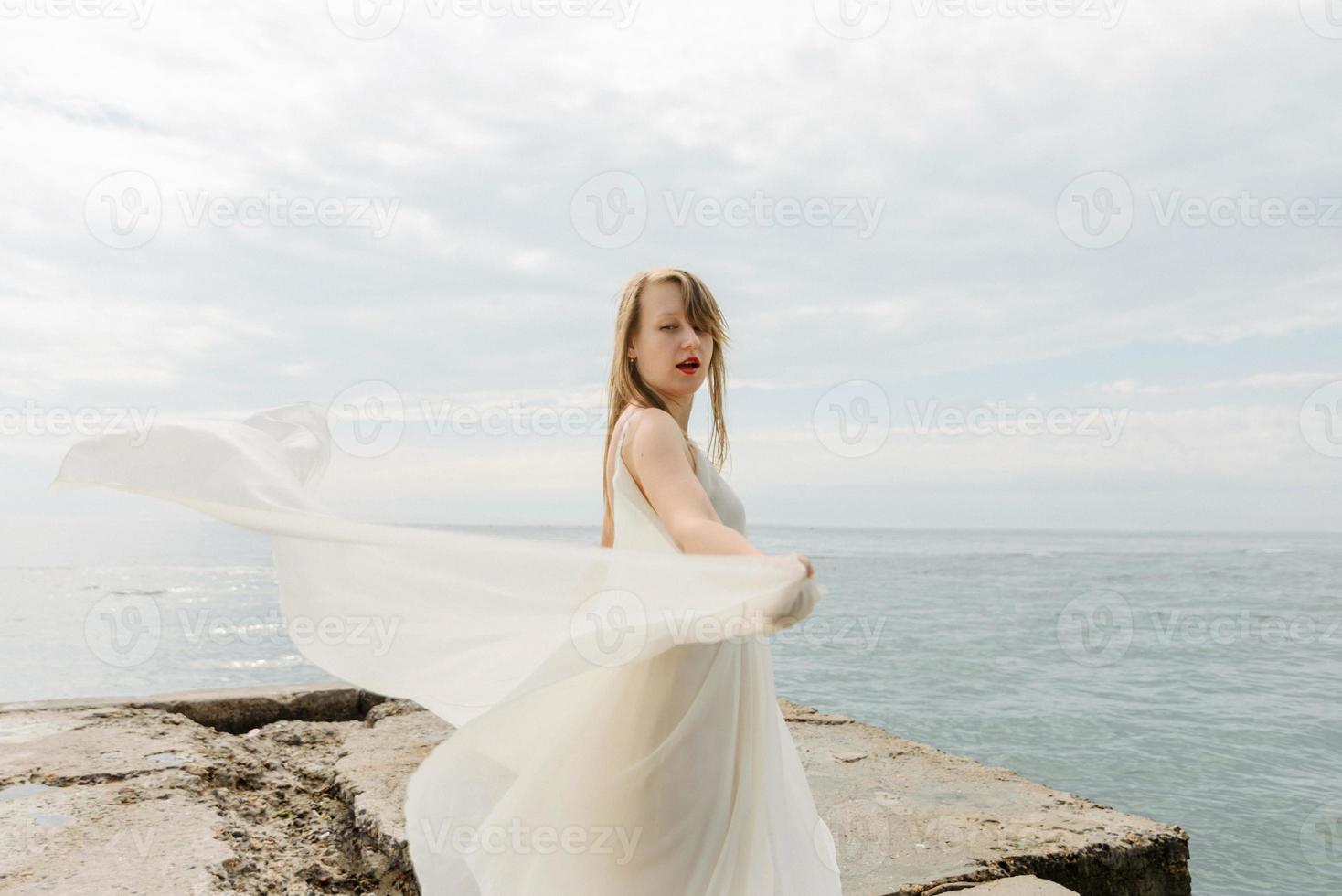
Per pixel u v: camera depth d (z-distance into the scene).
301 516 1.66
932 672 11.40
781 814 1.75
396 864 2.77
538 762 1.63
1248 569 34.88
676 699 1.55
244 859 2.73
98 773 3.50
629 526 1.65
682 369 1.71
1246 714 9.02
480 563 1.61
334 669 1.70
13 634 15.69
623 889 1.49
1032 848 2.88
